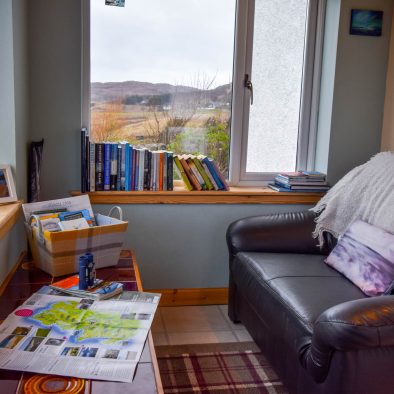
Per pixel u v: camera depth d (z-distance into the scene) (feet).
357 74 9.62
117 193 8.87
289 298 6.26
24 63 8.14
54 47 8.64
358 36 9.51
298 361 5.93
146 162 8.96
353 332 4.70
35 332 4.69
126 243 9.21
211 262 9.64
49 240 6.23
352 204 8.25
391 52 9.61
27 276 6.44
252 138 9.95
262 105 9.87
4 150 7.38
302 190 9.60
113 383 3.92
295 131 10.12
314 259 7.89
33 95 8.67
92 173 8.75
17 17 7.50
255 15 9.54
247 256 7.93
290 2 9.67
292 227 8.41
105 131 9.30
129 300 5.52
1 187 7.13
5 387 3.84
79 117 8.89
